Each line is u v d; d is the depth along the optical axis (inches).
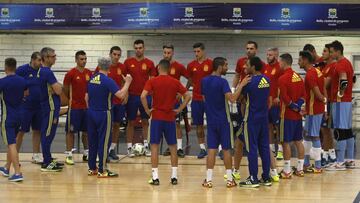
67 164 419.5
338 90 390.6
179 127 449.1
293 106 357.1
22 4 618.2
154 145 345.1
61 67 723.4
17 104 355.3
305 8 590.9
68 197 309.9
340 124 394.6
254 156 334.6
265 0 634.8
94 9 611.5
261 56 703.1
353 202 299.1
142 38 716.0
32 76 401.4
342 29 589.3
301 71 693.9
